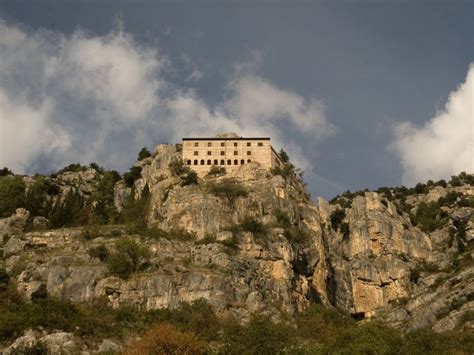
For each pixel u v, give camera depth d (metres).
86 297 160.88
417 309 189.38
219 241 180.62
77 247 177.12
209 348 131.75
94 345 139.12
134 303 159.62
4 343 135.88
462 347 140.62
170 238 184.25
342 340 138.12
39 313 145.50
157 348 122.94
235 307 159.75
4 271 166.62
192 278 164.00
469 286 180.12
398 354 132.50
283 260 180.88
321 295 194.38
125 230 187.25
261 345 129.75
